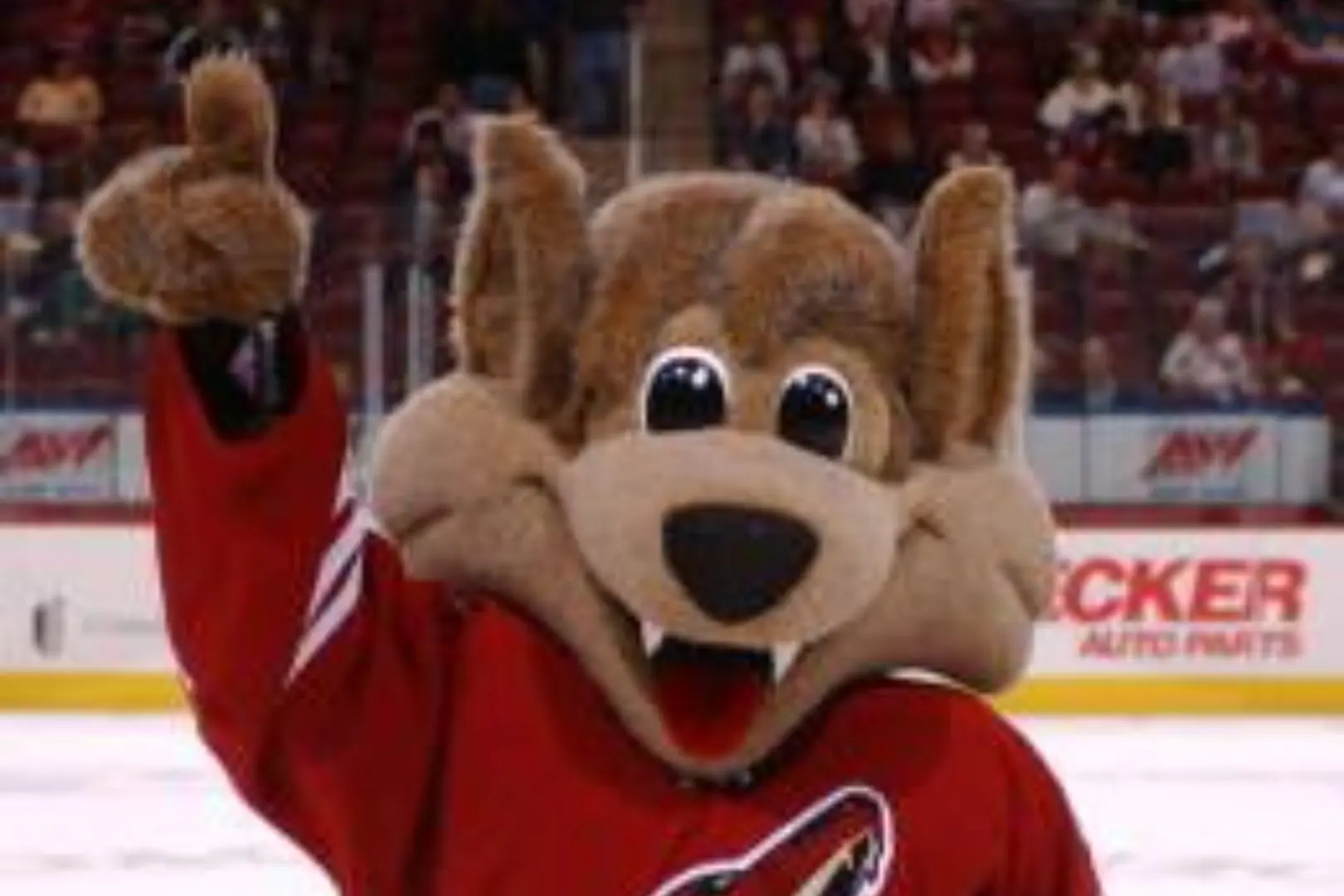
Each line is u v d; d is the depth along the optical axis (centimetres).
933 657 835
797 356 809
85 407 3500
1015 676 850
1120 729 3512
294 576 735
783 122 4841
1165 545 3656
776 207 824
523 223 822
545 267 822
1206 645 3684
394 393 3203
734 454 775
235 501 725
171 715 3531
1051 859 870
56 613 3575
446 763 826
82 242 714
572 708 827
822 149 4766
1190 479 3622
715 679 802
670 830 814
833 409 806
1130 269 3600
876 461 816
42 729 3372
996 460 852
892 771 839
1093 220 3600
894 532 801
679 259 821
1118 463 3619
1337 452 3622
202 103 714
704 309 813
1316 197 4525
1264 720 3631
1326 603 3681
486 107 4972
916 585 822
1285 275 3591
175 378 729
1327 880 2508
